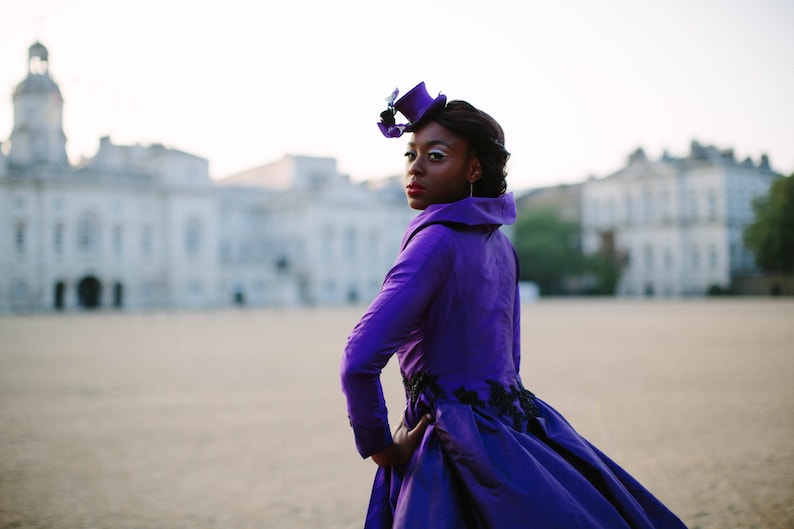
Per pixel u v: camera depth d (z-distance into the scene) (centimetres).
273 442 905
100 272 7500
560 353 2023
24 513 614
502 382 228
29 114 7875
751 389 1293
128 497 664
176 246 7894
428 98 239
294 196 8881
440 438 216
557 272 8944
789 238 6347
